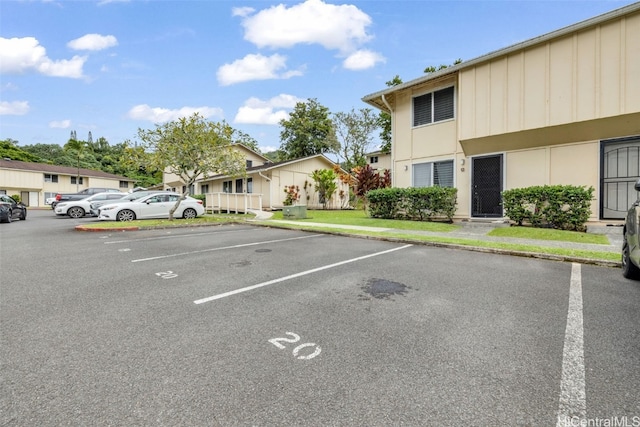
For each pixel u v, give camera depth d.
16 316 3.46
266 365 2.48
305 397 2.08
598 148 9.50
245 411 1.95
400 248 7.78
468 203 12.16
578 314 3.52
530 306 3.77
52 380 2.26
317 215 17.73
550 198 9.61
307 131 40.25
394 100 14.55
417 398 2.07
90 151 64.50
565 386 2.20
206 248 7.83
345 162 40.34
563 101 9.53
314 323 3.29
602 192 9.47
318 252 7.26
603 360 2.55
